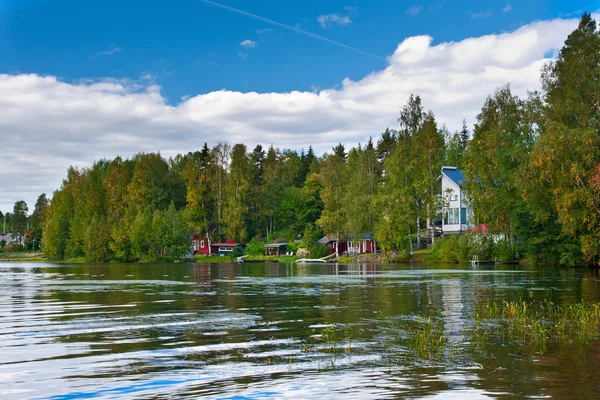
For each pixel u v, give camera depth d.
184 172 116.31
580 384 10.27
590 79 54.31
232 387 10.29
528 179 55.31
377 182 91.81
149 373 11.38
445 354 12.91
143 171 116.25
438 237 84.75
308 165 167.00
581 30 56.81
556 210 52.72
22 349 13.91
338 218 98.44
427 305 22.78
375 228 81.25
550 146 50.34
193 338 15.30
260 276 48.28
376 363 12.06
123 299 26.64
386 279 40.69
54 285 37.38
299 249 103.19
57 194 137.75
